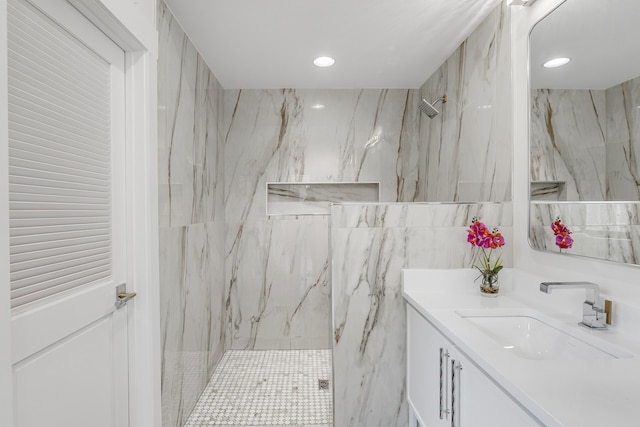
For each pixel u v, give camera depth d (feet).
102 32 4.65
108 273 4.78
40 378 3.63
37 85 3.58
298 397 8.08
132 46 5.08
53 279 3.79
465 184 7.52
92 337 4.48
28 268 3.46
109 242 4.82
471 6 6.31
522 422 3.00
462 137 7.64
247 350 10.69
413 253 6.17
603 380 3.01
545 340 4.73
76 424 4.16
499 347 3.74
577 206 4.67
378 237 6.15
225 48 7.85
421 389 5.49
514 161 5.97
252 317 10.68
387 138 10.64
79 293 4.19
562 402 2.66
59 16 3.85
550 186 5.17
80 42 4.24
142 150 5.23
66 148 4.00
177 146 6.64
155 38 5.50
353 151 10.62
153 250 5.38
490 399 3.55
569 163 4.76
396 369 6.24
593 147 4.39
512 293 6.07
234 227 10.57
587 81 4.47
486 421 3.64
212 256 9.14
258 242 10.62
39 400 3.62
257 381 8.84
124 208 5.17
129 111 5.21
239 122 10.53
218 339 9.78
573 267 4.82
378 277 6.17
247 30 7.07
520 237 5.92
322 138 10.59
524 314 5.15
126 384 5.20
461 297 5.76
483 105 6.77
